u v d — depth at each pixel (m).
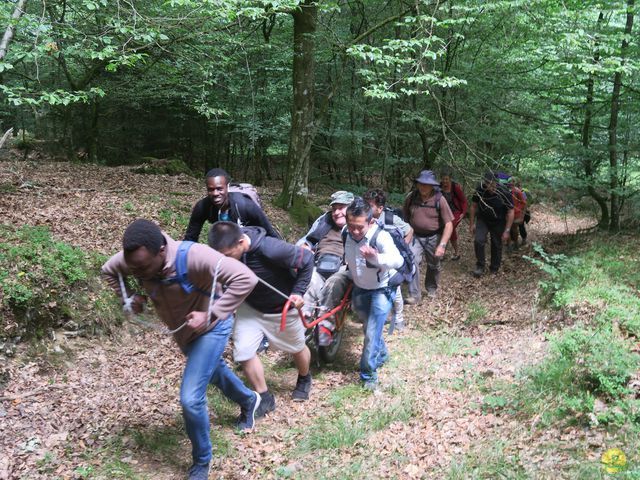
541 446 3.59
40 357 4.84
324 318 5.10
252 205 4.74
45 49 5.93
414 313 7.20
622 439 3.47
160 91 13.58
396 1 11.64
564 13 8.17
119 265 3.37
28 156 15.38
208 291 3.36
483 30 10.40
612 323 5.09
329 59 12.64
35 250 5.64
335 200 5.75
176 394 4.75
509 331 6.11
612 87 9.97
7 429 3.91
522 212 10.41
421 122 11.27
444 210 7.30
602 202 10.55
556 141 10.47
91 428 4.09
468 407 4.31
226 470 3.74
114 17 6.82
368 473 3.57
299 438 4.13
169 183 11.96
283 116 14.91
